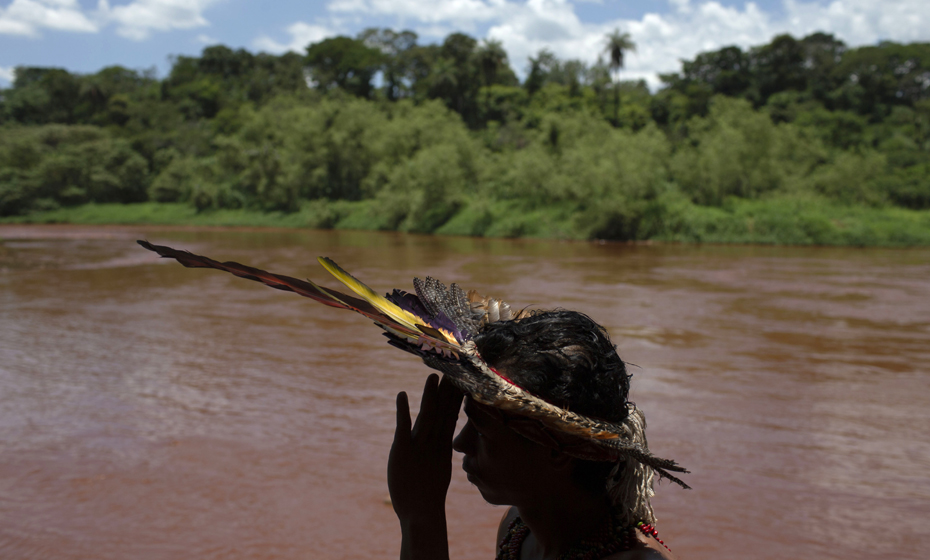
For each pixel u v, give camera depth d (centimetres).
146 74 13000
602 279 2075
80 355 991
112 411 712
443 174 5422
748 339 1145
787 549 424
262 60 12075
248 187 6919
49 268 2419
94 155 7562
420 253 3209
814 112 8419
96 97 10531
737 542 433
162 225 6550
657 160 4897
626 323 1284
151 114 10056
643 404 743
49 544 428
